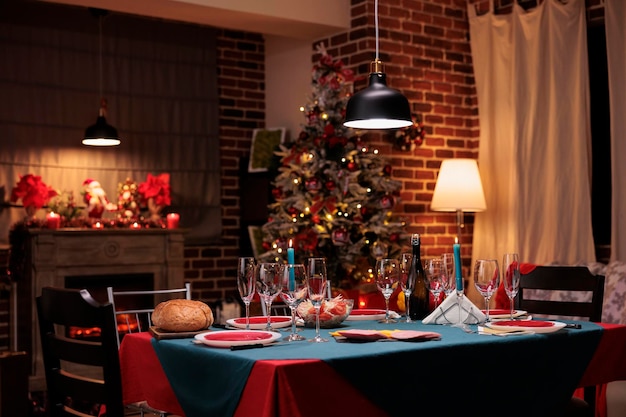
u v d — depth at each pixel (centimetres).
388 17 577
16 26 592
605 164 545
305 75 641
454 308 296
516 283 296
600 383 283
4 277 581
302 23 568
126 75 637
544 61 562
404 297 332
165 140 653
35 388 538
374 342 245
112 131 572
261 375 207
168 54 656
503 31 591
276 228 540
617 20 521
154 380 262
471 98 621
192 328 264
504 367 251
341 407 213
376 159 539
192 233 662
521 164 571
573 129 547
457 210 560
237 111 689
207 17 552
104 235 576
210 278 673
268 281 265
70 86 612
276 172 628
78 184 614
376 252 518
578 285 343
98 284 577
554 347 265
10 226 586
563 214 549
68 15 612
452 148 609
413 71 589
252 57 697
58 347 239
